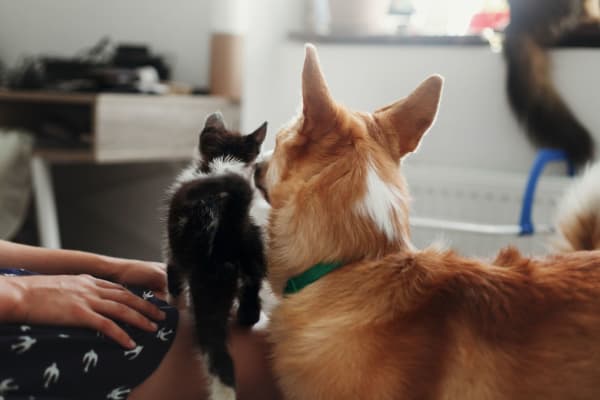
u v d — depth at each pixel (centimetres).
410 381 104
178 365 120
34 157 278
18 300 107
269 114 298
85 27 341
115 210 342
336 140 119
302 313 116
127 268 139
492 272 113
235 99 302
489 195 246
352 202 115
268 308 131
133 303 118
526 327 106
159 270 142
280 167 124
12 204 279
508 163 257
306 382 112
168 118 279
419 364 105
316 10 297
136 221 334
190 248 125
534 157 252
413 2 280
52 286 112
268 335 126
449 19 280
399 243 118
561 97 241
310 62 116
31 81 284
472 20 274
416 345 106
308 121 119
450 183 251
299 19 302
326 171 117
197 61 318
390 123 126
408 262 115
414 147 127
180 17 320
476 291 110
